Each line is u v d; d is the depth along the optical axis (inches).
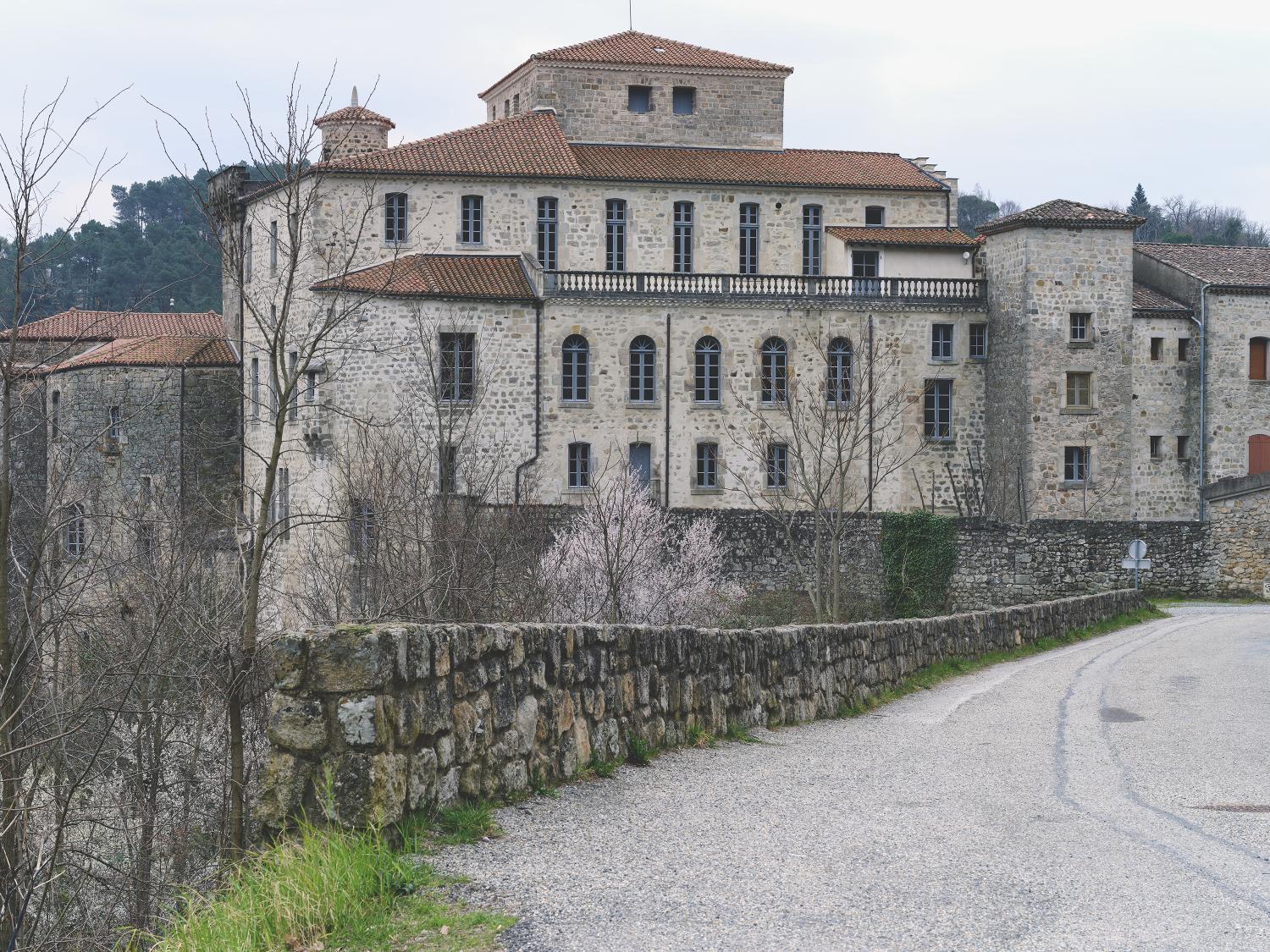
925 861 419.5
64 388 2516.0
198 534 1360.7
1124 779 594.6
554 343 2340.1
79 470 1472.7
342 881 355.6
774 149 2723.9
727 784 546.9
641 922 346.3
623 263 2508.6
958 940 335.6
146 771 899.4
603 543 1656.0
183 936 343.0
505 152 2482.8
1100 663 1216.8
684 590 1777.8
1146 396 2576.3
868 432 2472.9
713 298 2426.2
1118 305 2508.6
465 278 2300.7
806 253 2605.8
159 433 2469.2
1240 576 2295.8
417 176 2378.2
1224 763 641.6
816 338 2474.2
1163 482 2591.0
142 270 3973.9
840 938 336.2
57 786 772.0
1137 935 342.3
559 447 2347.4
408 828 402.0
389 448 1801.2
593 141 2655.0
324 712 389.7
